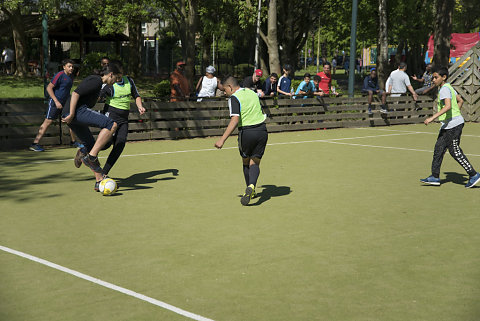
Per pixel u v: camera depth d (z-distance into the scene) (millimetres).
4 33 36844
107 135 8031
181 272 4926
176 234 6121
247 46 40812
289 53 31219
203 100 15750
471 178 8656
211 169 10234
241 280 4738
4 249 5547
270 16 23047
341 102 18234
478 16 50000
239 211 7180
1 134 12562
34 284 4617
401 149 13172
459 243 5852
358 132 16984
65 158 11352
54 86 12109
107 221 6648
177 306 4191
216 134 15625
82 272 4906
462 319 3982
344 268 5051
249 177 7457
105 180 7961
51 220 6676
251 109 7426
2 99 12555
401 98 19438
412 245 5770
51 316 4004
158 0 27547
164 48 46219
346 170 10266
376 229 6371
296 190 8492
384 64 28453
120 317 3992
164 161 11125
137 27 39000
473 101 20453
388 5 32531
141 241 5852
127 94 8516
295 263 5180
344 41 48469
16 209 7199
